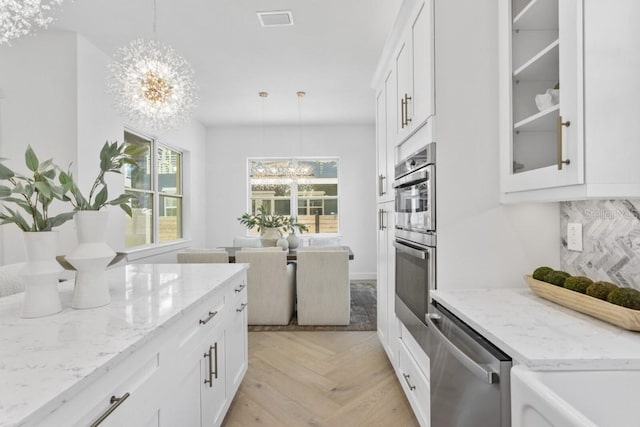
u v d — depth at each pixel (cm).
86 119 292
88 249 117
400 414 194
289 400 208
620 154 101
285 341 306
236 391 196
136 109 250
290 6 248
